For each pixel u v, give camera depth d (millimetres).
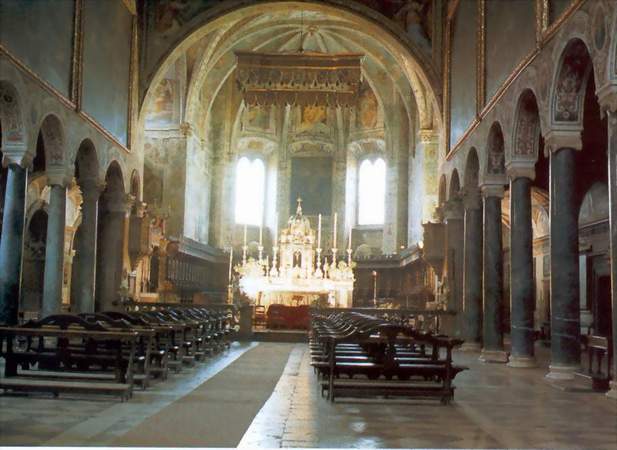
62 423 8141
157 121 34531
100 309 25016
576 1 12375
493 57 18953
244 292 31375
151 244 27438
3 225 16781
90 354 11422
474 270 21703
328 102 27703
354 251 42250
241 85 27328
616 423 8883
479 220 21766
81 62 20125
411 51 26453
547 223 26750
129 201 25516
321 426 8234
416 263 33344
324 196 43062
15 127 16578
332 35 37719
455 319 23266
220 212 39969
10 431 7641
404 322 23031
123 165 25047
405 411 9438
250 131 42688
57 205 19328
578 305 13484
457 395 11234
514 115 16484
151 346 11773
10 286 16719
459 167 22922
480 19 20016
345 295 32500
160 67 26656
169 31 26734
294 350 20234
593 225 22703
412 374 10211
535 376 14391
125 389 9789
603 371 14344
